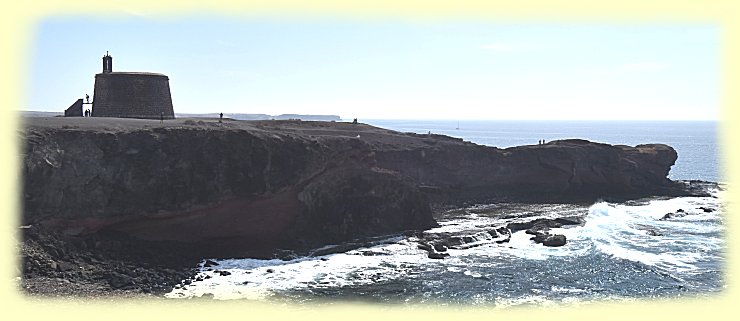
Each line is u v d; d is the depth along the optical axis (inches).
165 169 1695.4
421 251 1804.9
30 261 1362.0
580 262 1720.0
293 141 1924.2
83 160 1593.3
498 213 2426.2
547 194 2903.5
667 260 1769.2
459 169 2751.0
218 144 1787.6
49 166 1521.9
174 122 2022.6
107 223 1615.4
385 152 2502.5
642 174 3166.8
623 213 2554.1
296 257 1717.5
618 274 1603.1
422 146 2699.3
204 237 1758.1
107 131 1669.5
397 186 2046.0
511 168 2901.1
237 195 1796.3
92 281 1379.2
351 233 1910.7
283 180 1873.8
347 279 1534.2
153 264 1547.7
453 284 1508.4
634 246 1950.1
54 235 1494.8
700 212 2596.0
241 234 1815.9
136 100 2418.8
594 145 3125.0
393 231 1995.6
